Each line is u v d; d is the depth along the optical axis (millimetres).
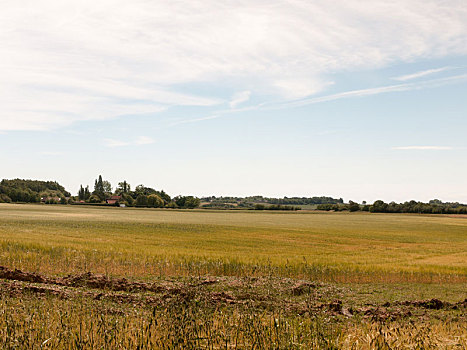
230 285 19656
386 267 31031
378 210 195000
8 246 31828
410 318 14438
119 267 24797
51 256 27609
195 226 78500
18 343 7102
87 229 62781
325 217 146125
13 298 13000
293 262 31797
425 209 187375
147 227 71688
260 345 7461
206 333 7797
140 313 11102
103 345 7355
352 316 13820
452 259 41312
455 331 10430
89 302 12828
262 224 96812
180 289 16484
